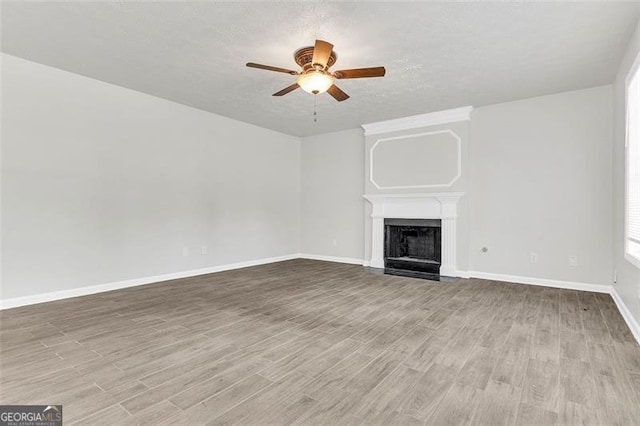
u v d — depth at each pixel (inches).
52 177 140.9
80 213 149.0
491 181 184.4
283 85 157.6
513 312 125.0
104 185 156.6
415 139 207.8
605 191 155.1
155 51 125.0
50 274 140.5
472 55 125.3
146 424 59.7
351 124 227.3
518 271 176.7
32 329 106.7
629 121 117.1
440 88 158.6
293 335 102.3
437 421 60.9
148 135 172.7
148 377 76.4
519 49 120.5
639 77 105.2
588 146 159.0
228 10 98.7
